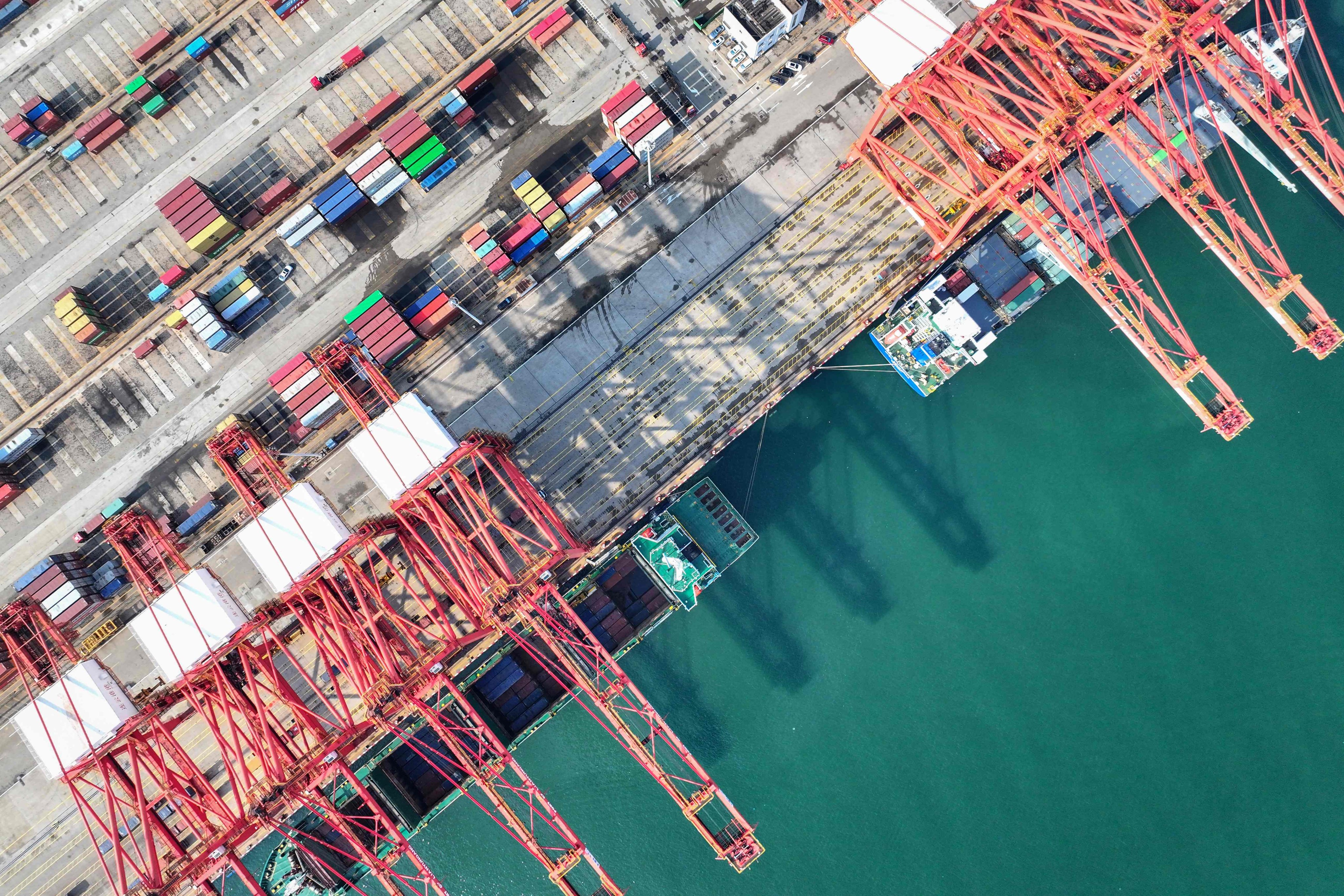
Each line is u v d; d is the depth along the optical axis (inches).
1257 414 4407.0
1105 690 4379.9
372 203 4355.3
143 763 3599.9
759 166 4293.8
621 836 4399.6
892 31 3700.8
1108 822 4301.2
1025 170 3587.6
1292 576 4338.1
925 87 3673.7
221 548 4192.9
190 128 4384.8
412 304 4254.4
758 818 4402.1
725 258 4254.4
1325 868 4141.2
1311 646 4296.3
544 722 4367.6
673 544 4200.3
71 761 3316.9
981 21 3538.4
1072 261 3752.5
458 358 4264.3
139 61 4384.8
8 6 4387.3
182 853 3267.7
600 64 4372.5
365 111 4404.5
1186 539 4402.1
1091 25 4101.9
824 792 4409.5
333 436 4242.1
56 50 4409.5
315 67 4407.0
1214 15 3225.9
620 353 4239.7
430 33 4404.5
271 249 4338.1
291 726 4057.6
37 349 4286.4
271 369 4296.3
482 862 4399.6
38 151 4379.9
